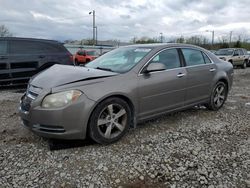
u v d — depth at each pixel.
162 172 2.83
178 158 3.15
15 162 3.00
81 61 21.48
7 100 6.27
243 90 8.31
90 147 3.41
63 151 3.28
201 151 3.35
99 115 3.35
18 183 2.59
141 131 4.03
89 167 2.92
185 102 4.57
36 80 3.53
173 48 4.44
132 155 3.21
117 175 2.77
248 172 2.86
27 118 3.29
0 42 7.66
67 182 2.63
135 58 4.04
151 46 4.31
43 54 8.38
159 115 4.15
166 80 4.11
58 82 3.28
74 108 3.15
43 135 3.24
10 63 7.80
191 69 4.60
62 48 8.87
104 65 4.19
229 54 18.94
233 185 2.61
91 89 3.28
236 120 4.73
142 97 3.79
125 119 3.65
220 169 2.91
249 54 20.98
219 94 5.39
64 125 3.14
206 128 4.25
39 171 2.82
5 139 3.65
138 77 3.76
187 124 4.43
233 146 3.53
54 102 3.11
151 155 3.22
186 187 2.57
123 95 3.54
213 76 5.11
